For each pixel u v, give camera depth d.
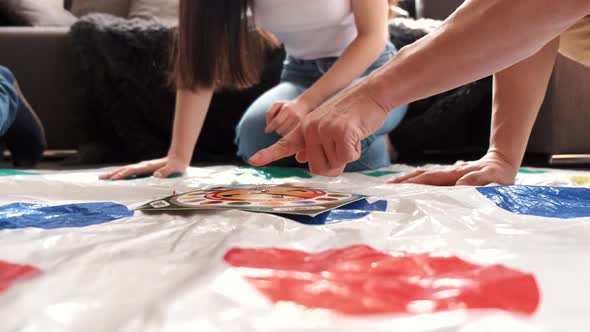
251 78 1.26
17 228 0.47
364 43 1.18
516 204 0.56
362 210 0.53
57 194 0.70
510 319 0.24
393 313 0.25
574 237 0.41
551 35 0.47
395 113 1.43
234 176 1.06
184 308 0.25
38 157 1.77
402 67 0.51
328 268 0.33
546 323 0.24
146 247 0.39
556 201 0.57
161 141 1.97
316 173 0.57
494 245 0.39
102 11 2.65
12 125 1.63
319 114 0.54
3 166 1.80
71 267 0.33
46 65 1.98
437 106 1.89
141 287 0.29
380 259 0.35
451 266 0.33
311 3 1.31
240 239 0.40
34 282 0.30
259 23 1.39
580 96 1.64
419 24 1.91
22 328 0.24
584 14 0.45
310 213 0.50
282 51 1.93
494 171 0.74
